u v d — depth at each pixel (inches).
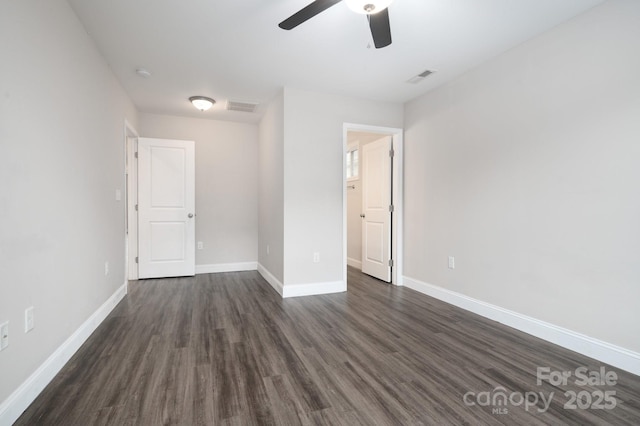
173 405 62.1
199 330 101.0
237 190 196.2
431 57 110.8
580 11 85.0
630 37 76.4
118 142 129.6
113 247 122.3
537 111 96.6
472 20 89.0
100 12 85.5
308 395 65.8
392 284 163.0
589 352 83.6
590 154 83.9
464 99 123.0
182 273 179.3
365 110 151.6
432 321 110.0
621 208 78.0
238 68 120.0
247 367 77.4
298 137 139.8
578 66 86.4
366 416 59.3
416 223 149.9
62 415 58.8
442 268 134.0
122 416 58.7
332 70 121.6
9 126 56.7
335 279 147.6
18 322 59.1
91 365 77.7
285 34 96.7
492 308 111.2
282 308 123.9
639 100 74.9
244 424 56.9
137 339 93.6
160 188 174.6
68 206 81.1
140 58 111.7
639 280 75.0
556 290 91.7
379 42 82.1
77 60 87.3
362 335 97.7
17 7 59.1
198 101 150.5
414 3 81.4
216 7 83.8
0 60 54.4
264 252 178.5
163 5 82.8
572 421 58.3
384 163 167.8
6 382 55.4
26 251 61.9
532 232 98.1
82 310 90.6
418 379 72.4
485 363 80.1
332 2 67.2
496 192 109.7
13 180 57.9
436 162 137.3
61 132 77.4
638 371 74.6
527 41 99.6
